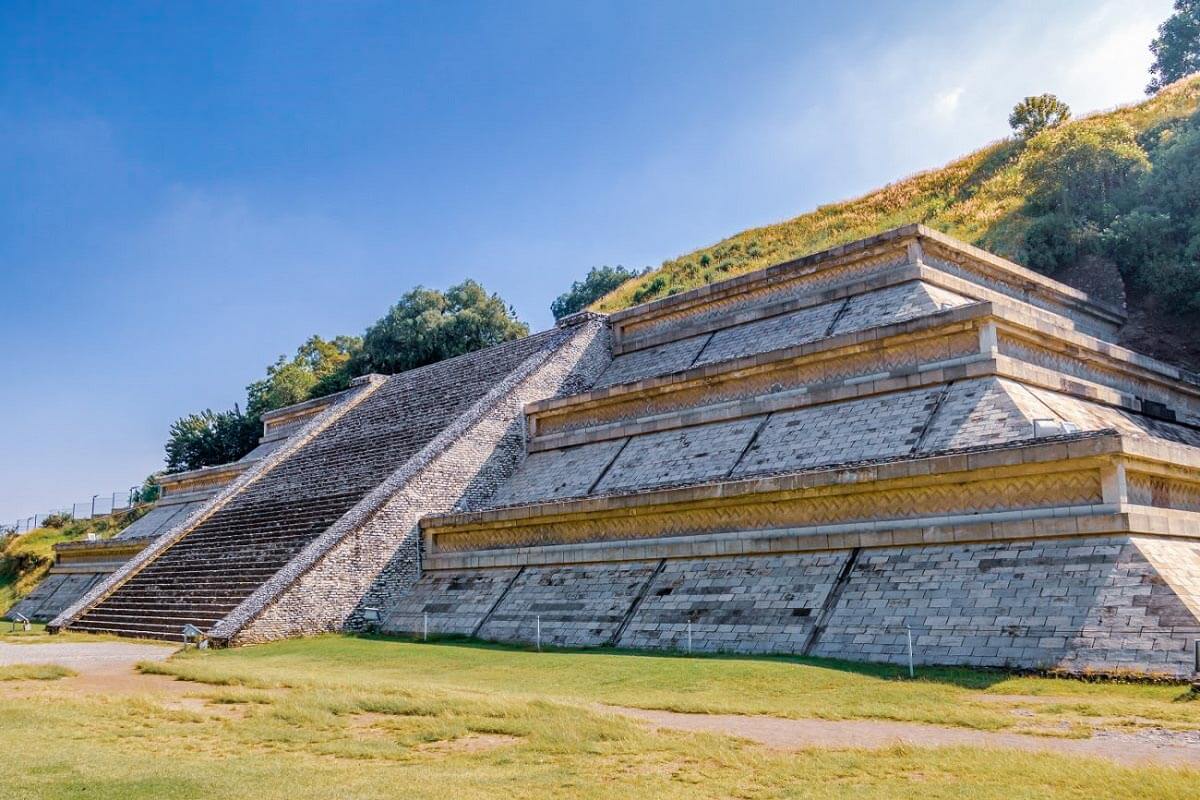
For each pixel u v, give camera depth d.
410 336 60.62
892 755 8.46
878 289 26.00
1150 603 12.80
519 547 23.88
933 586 15.27
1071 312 30.02
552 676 15.14
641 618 18.88
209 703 13.06
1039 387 20.19
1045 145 37.72
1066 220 33.72
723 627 17.31
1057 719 10.10
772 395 23.28
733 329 29.91
